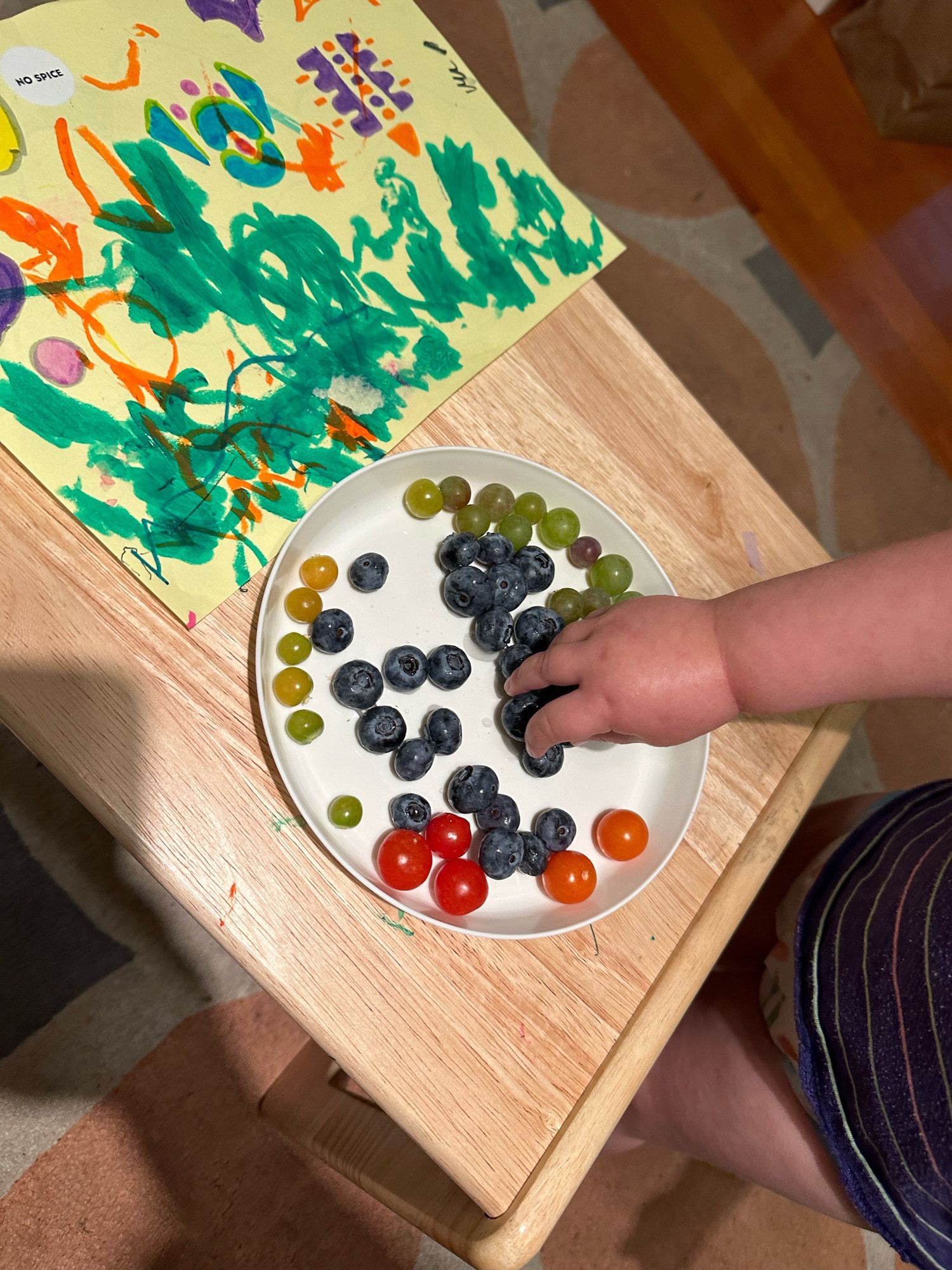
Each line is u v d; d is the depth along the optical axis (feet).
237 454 1.91
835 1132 2.36
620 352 2.39
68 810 3.20
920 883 2.29
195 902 1.69
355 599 2.11
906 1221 2.22
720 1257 3.94
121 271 1.85
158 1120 3.23
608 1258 3.78
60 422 1.75
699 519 2.38
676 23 5.13
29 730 1.65
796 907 2.83
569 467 2.27
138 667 1.74
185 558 1.81
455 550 2.10
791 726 2.30
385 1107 1.72
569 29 5.14
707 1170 4.03
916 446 5.79
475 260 2.25
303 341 2.02
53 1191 3.05
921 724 5.24
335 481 2.00
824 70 5.22
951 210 5.30
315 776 1.96
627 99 5.27
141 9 1.96
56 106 1.84
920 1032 2.14
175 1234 3.18
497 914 1.98
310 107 2.12
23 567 1.71
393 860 1.83
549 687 2.07
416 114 2.24
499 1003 1.83
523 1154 1.75
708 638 1.92
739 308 5.42
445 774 2.07
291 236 2.04
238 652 1.83
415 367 2.13
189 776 1.73
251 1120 3.37
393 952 1.79
